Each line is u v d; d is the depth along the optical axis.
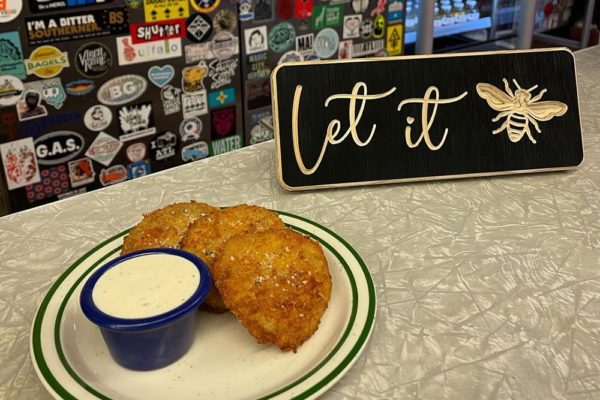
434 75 0.81
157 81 1.75
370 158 0.81
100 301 0.49
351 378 0.51
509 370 0.52
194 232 0.58
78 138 1.67
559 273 0.65
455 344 0.55
